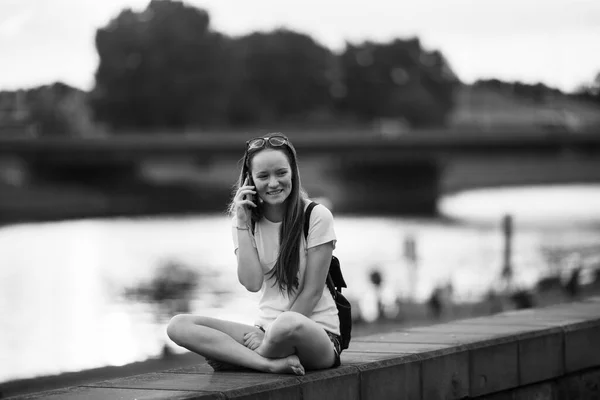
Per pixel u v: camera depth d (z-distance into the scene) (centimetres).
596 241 7188
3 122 13600
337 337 700
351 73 15425
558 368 865
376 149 10231
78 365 2714
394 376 714
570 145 10356
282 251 690
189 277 5497
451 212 11069
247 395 617
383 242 7362
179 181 13038
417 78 15675
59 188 11525
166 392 617
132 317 4000
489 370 796
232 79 13800
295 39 14812
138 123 13162
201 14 13738
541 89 12000
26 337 3462
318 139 10094
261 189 691
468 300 3981
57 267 6175
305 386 648
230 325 703
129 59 13188
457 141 10188
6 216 10388
